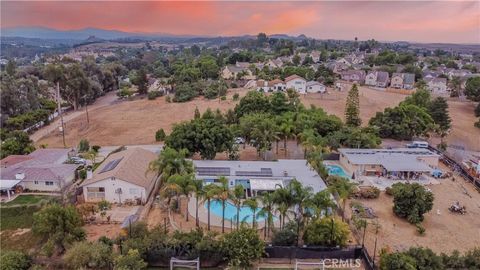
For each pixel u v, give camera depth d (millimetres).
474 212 47625
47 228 36750
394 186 50062
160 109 110062
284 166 57594
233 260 34062
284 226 39094
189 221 43906
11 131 79500
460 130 90375
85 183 48344
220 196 39281
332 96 122688
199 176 52156
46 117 94875
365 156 61656
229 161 59375
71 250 33969
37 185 51812
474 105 118562
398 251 35344
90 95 124250
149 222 43688
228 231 41531
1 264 33125
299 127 68312
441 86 142625
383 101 119062
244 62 198625
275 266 35688
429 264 32781
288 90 117375
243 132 68500
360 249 36750
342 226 37938
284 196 38094
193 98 124500
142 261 33344
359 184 53625
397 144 75938
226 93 129625
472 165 61531
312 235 37469
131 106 116500
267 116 75188
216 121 64938
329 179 51969
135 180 48750
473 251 35250
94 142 77688
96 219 44000
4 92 89625
